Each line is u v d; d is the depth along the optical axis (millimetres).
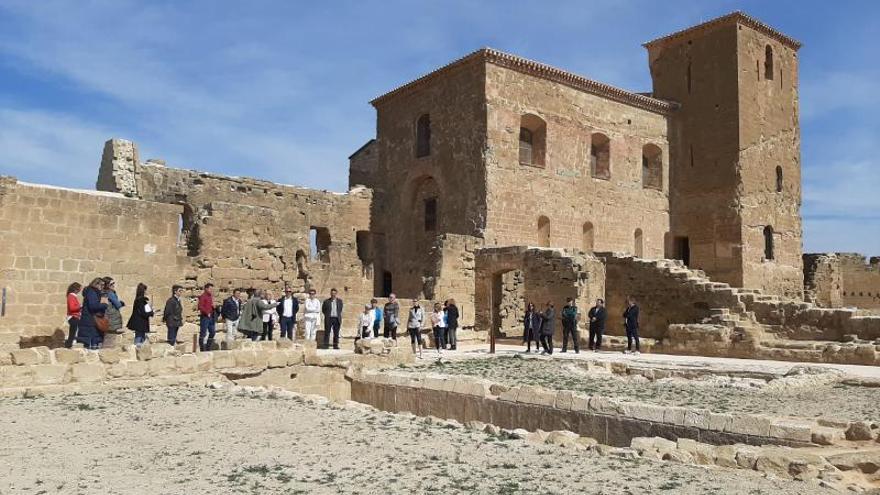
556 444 10727
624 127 45406
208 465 8992
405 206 43625
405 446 10258
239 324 22156
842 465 9250
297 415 12594
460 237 34781
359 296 38750
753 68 47250
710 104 47281
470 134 38969
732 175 45750
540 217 40344
